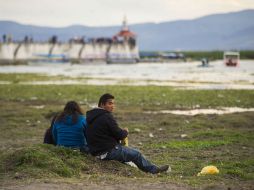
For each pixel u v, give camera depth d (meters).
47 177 26.25
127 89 108.56
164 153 38.00
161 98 87.38
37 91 104.00
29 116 61.22
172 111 68.50
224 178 27.41
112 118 29.50
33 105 76.06
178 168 31.72
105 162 29.19
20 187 23.80
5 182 25.19
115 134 29.45
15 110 67.50
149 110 69.31
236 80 155.50
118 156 29.25
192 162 34.19
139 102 80.69
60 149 29.31
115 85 124.81
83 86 119.56
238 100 83.44
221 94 95.44
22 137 47.00
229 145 41.56
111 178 26.12
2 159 28.59
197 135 46.88
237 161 34.19
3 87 116.75
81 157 29.12
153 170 29.48
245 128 52.78
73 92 100.94
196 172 30.23
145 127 52.56
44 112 64.12
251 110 70.31
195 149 39.75
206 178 27.14
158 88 112.38
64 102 81.38
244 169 31.05
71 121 30.73
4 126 53.72
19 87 116.50
